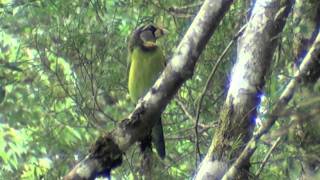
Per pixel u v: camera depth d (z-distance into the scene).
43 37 12.13
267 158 9.11
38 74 12.79
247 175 9.28
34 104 13.70
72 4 12.05
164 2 12.62
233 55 11.91
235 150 9.14
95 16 12.27
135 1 12.61
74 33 11.93
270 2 9.54
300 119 6.53
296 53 9.76
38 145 13.30
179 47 9.34
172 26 12.81
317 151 8.35
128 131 9.26
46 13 12.19
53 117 12.77
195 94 12.47
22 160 14.52
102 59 12.09
